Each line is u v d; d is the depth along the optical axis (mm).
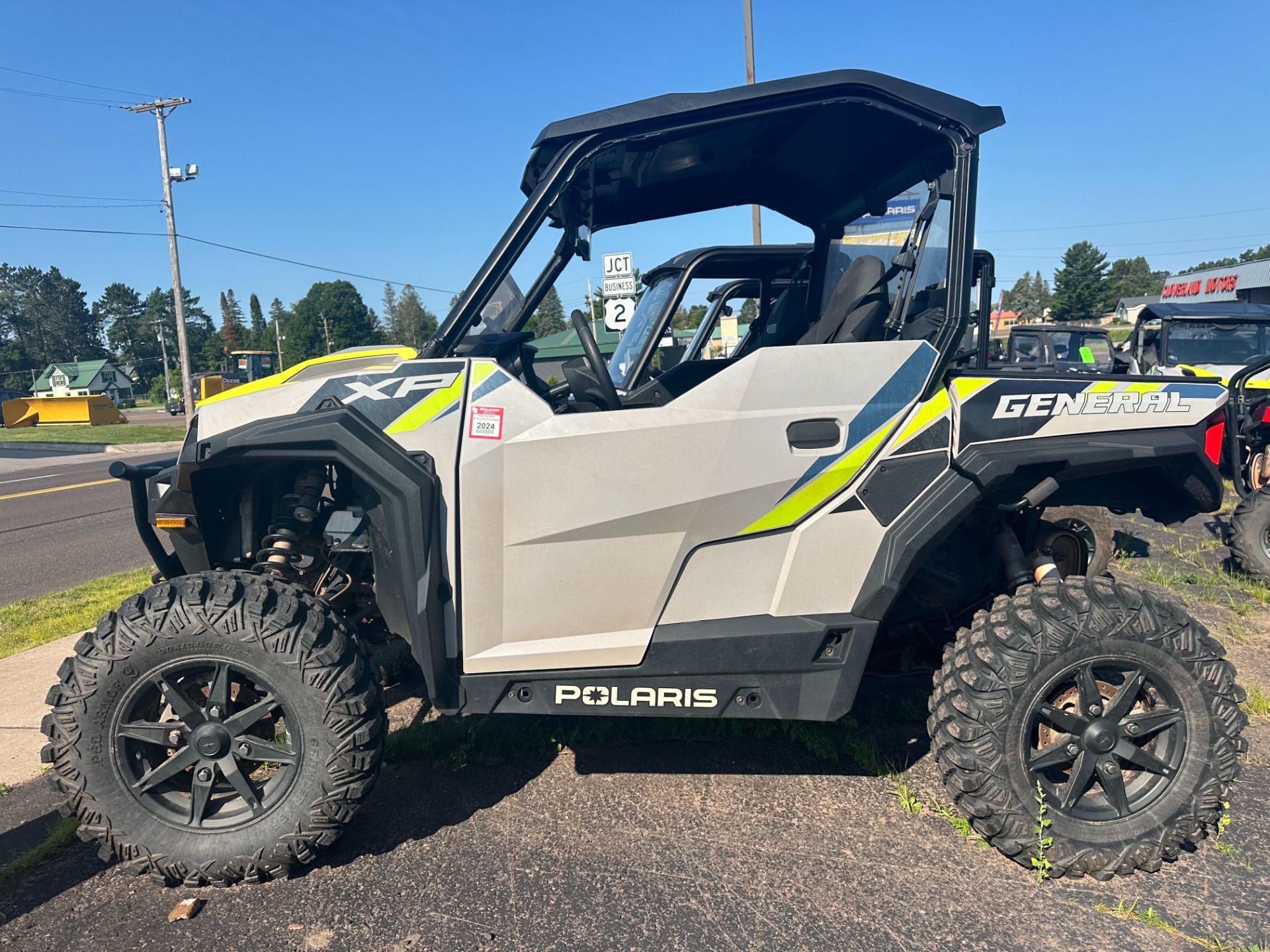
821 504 2439
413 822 2654
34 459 19734
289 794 2324
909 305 2723
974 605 3100
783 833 2549
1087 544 4602
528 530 2373
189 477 2463
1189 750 2371
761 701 2488
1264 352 10531
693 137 2693
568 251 3180
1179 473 2746
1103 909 2176
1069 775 2516
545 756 3084
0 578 6750
